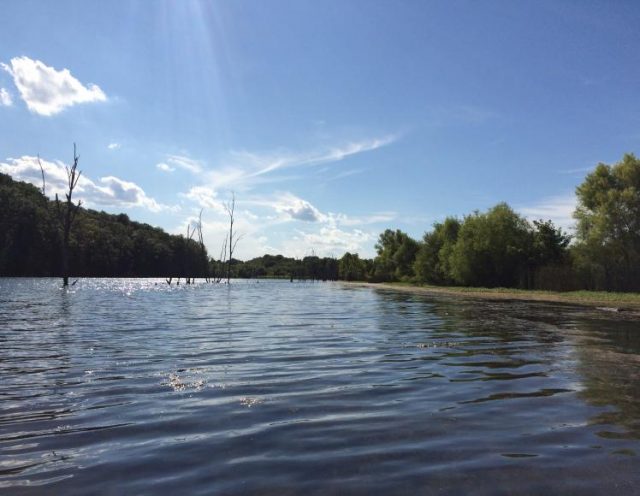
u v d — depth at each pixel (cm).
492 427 672
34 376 984
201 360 1173
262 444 599
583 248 5303
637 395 857
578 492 471
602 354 1310
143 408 754
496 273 6625
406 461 547
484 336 1702
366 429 660
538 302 3981
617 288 4875
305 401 803
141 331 1767
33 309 2795
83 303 3369
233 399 812
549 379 987
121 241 14162
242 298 4538
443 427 671
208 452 571
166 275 14788
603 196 5138
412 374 1030
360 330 1866
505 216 6531
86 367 1078
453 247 7150
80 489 471
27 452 570
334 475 507
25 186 12400
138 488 473
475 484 487
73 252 11969
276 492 466
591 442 614
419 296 5178
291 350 1341
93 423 681
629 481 497
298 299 4450
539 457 562
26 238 10812
